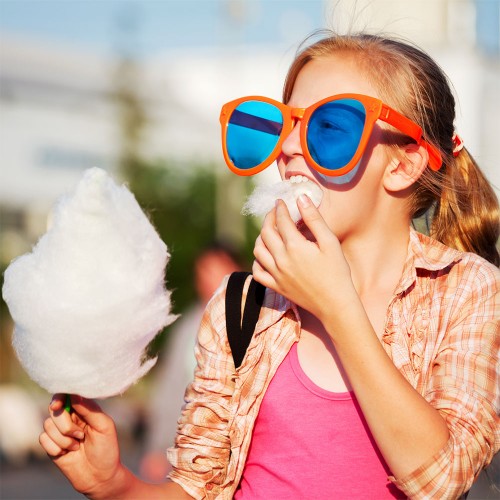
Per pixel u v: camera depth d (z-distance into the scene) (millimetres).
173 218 25109
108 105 26312
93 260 1908
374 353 1940
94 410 2096
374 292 2305
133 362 1990
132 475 2211
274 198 2213
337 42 2441
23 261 1975
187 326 5574
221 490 2277
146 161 26297
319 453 2139
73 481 2137
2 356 18922
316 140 2232
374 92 2342
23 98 23891
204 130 28625
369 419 1921
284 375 2227
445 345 2156
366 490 2109
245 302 2379
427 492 1877
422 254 2311
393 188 2330
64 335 1898
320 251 2025
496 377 2068
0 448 13195
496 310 2158
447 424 1948
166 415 5391
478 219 2619
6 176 23203
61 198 1989
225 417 2324
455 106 2668
